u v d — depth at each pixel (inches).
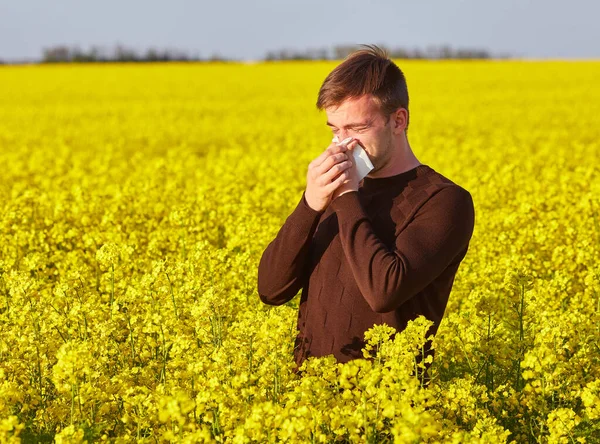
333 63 2714.1
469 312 204.4
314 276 143.5
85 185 536.1
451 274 140.6
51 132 1025.5
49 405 166.1
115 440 141.3
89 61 3169.3
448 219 132.0
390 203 136.2
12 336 182.2
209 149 848.3
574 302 243.6
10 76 2155.5
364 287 129.6
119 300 197.9
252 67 2466.8
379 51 136.9
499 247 314.2
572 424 149.9
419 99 1364.4
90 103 1425.9
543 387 156.6
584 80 1756.9
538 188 480.4
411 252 128.7
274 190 491.5
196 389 151.1
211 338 172.4
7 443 121.5
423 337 131.9
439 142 797.2
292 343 162.7
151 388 162.4
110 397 155.3
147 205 423.2
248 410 138.0
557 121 1013.8
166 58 3201.3
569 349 197.0
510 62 2514.8
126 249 213.8
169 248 326.3
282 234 140.2
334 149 132.8
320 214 137.3
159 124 1083.3
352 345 139.0
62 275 294.0
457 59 2997.0
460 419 155.0
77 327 192.2
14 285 201.3
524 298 202.7
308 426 126.1
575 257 294.5
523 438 163.2
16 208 370.3
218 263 262.7
